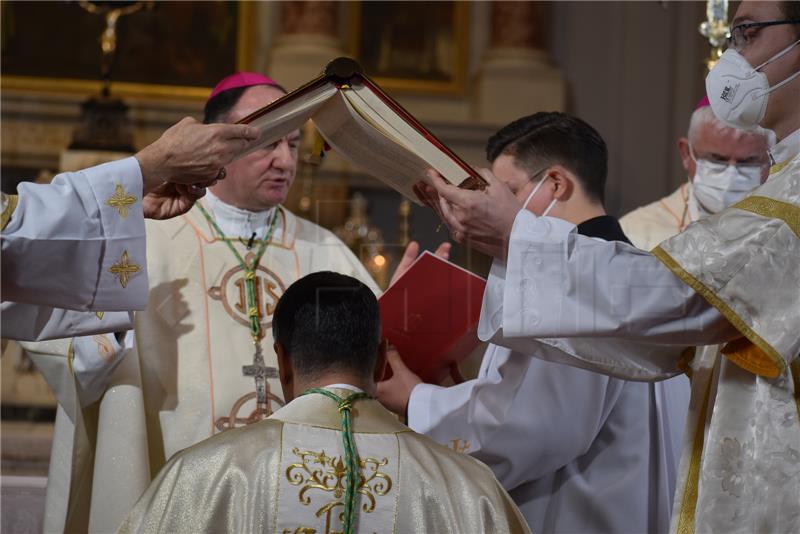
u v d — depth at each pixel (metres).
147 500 2.68
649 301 2.68
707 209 4.59
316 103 2.96
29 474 5.97
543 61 10.38
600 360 2.96
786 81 2.78
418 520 2.67
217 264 4.05
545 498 3.48
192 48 10.64
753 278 2.60
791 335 2.56
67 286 2.90
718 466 2.71
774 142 2.90
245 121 3.01
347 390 2.82
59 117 10.02
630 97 9.97
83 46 10.50
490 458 3.41
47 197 2.86
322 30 10.64
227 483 2.66
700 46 9.84
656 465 3.53
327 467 2.68
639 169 9.83
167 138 2.99
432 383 3.82
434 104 10.50
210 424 3.81
